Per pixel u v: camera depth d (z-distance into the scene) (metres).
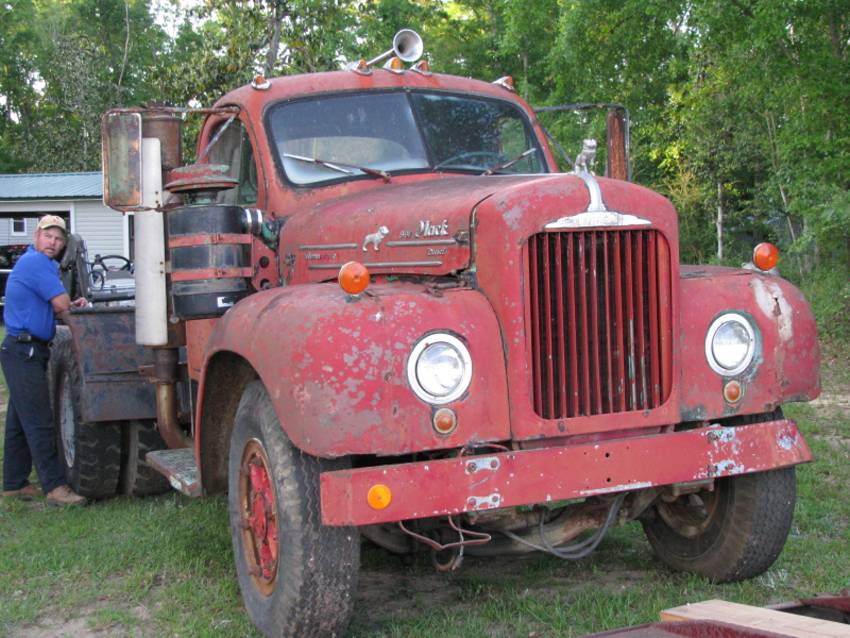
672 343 3.42
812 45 11.85
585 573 4.28
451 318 3.16
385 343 3.04
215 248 4.09
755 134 17.59
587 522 3.72
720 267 3.96
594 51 16.61
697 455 3.38
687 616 2.74
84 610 3.98
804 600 2.89
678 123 19.98
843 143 11.89
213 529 5.04
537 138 5.00
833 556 4.27
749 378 3.55
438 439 3.07
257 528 3.50
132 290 8.23
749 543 3.79
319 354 3.00
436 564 3.62
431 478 3.03
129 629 3.74
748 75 12.43
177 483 4.15
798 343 3.63
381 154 4.57
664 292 3.42
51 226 5.88
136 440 5.58
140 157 4.09
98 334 5.44
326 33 13.31
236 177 4.77
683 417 3.45
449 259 3.43
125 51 39.22
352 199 4.20
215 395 3.87
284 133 4.53
